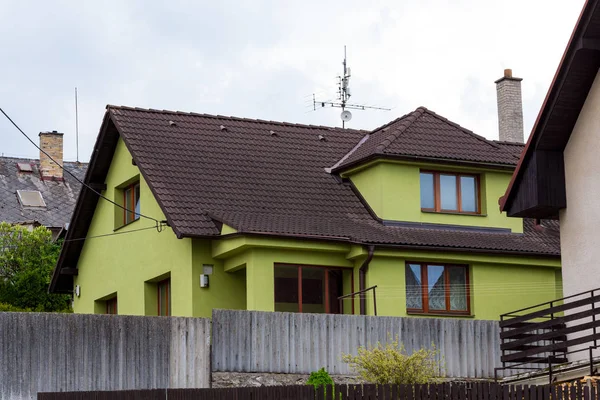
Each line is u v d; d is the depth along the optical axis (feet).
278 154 102.83
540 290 96.84
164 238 94.38
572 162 76.69
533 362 72.64
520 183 78.59
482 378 80.64
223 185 94.43
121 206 102.58
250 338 74.59
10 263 134.62
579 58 73.15
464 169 97.60
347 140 108.78
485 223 97.76
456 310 93.50
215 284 89.20
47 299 133.49
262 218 89.40
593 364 67.36
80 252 113.80
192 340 73.20
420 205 96.07
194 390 61.21
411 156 94.53
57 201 178.40
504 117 127.03
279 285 87.86
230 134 104.27
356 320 77.71
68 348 69.87
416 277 92.27
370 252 88.38
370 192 96.68
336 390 57.57
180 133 101.60
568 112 75.77
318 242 87.61
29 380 68.39
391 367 71.26
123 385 71.00
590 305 74.49
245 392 59.77
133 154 95.71
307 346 75.97
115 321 71.41
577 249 75.92
